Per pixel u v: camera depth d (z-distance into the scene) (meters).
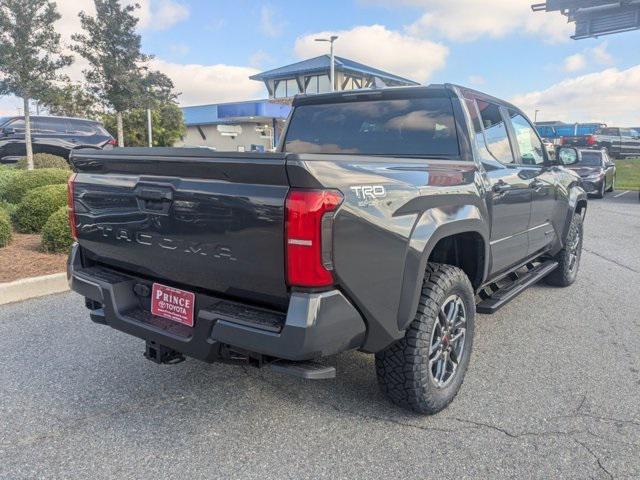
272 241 2.33
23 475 2.62
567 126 38.00
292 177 2.26
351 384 3.60
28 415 3.18
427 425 3.09
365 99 4.13
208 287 2.69
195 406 3.30
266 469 2.68
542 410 3.27
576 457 2.78
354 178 2.45
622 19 17.62
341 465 2.71
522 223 4.50
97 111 26.59
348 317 2.47
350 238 2.40
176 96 22.50
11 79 13.60
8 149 16.25
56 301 5.40
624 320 5.03
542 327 4.82
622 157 34.59
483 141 3.93
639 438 2.96
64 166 14.34
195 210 2.57
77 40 19.47
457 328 3.34
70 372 3.76
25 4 13.46
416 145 3.88
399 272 2.71
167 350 2.94
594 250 8.71
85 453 2.80
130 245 2.95
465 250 3.74
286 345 2.32
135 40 19.78
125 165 2.88
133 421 3.12
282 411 3.25
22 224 8.15
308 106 4.44
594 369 3.89
